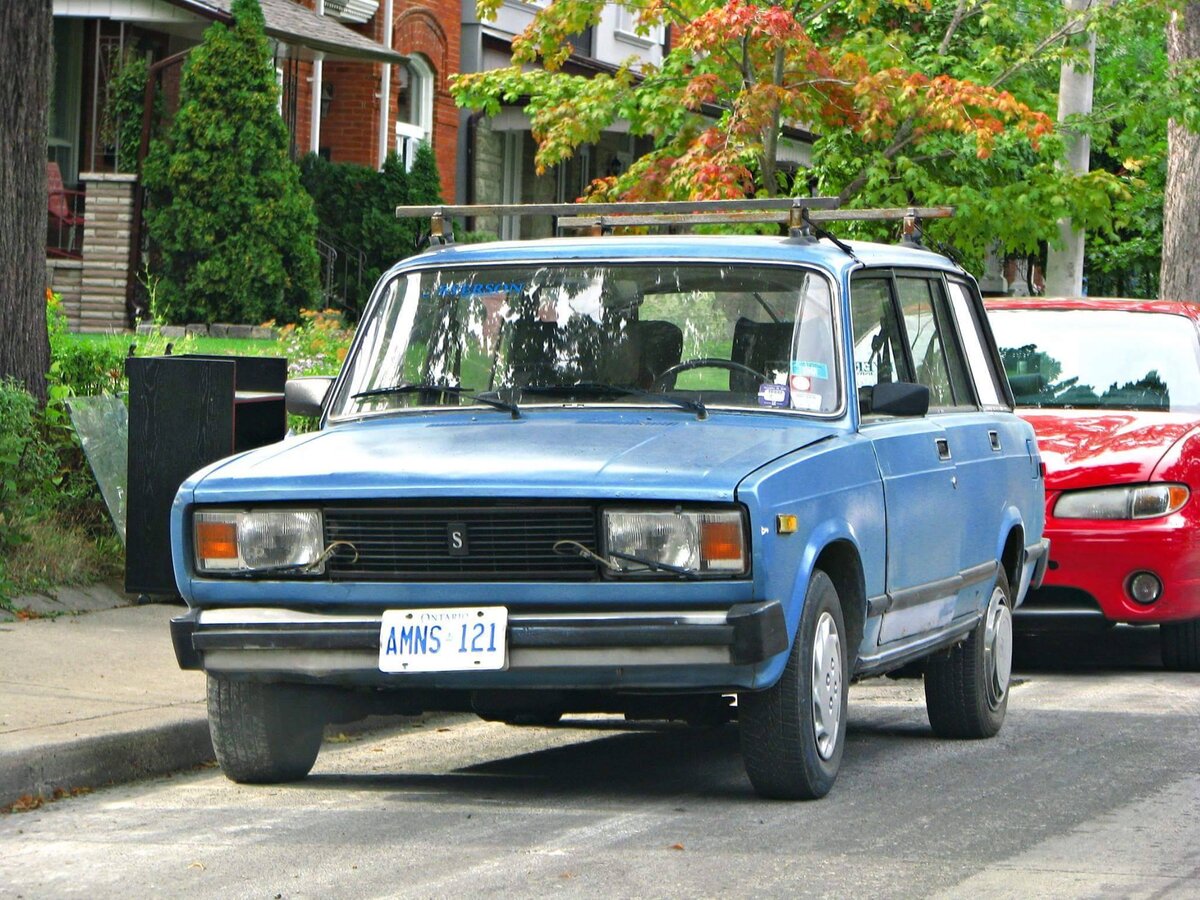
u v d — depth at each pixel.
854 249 10.95
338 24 33.66
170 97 32.28
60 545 15.09
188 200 28.11
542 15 22.34
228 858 8.38
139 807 9.58
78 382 17.31
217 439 14.36
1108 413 15.82
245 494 9.33
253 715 9.88
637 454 9.18
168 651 13.10
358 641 9.02
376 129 36.72
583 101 21.56
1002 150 22.38
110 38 31.12
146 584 14.48
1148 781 10.45
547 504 8.89
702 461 9.05
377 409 10.49
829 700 9.60
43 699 11.23
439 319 10.71
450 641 8.93
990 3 22.55
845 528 9.55
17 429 14.97
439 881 7.94
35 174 15.82
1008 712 13.11
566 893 7.76
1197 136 28.25
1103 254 37.53
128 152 29.69
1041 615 14.87
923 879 8.07
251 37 28.38
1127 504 14.63
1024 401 16.39
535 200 43.03
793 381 10.12
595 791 10.00
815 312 10.26
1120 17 22.05
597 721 12.38
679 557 8.79
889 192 21.81
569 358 10.38
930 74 22.14
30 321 15.82
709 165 19.97
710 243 10.62
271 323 23.48
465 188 40.28
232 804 9.63
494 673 8.91
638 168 21.50
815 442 9.62
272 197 28.47
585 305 10.51
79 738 10.09
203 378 14.37
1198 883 8.10
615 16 44.28
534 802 9.67
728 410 10.07
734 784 10.22
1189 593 14.69
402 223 33.09
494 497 8.91
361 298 32.34
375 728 12.26
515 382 10.38
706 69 21.52
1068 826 9.21
